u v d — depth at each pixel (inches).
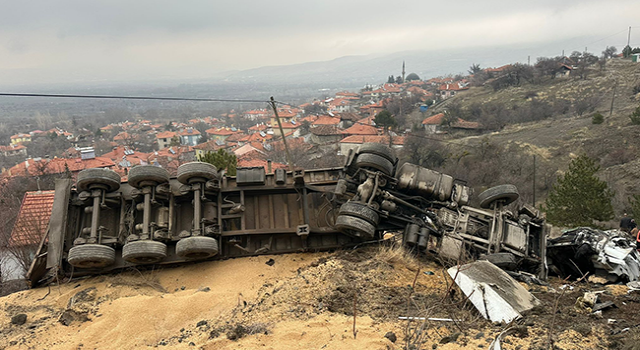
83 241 368.2
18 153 4249.5
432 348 215.8
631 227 538.3
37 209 725.9
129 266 379.6
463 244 370.0
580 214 1006.4
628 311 247.4
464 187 419.2
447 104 4544.8
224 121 7017.7
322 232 397.4
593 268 366.9
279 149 2802.7
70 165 2282.2
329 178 427.5
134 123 7032.5
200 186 386.9
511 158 2005.4
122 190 395.2
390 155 412.5
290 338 234.1
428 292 297.4
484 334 225.3
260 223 408.8
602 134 2359.7
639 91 3467.0
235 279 350.0
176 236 379.9
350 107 6314.0
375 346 217.8
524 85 4424.2
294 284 313.7
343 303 277.7
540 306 257.0
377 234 415.5
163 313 289.4
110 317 288.8
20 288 609.9
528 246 376.2
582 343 209.8
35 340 278.7
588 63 4909.0
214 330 260.4
